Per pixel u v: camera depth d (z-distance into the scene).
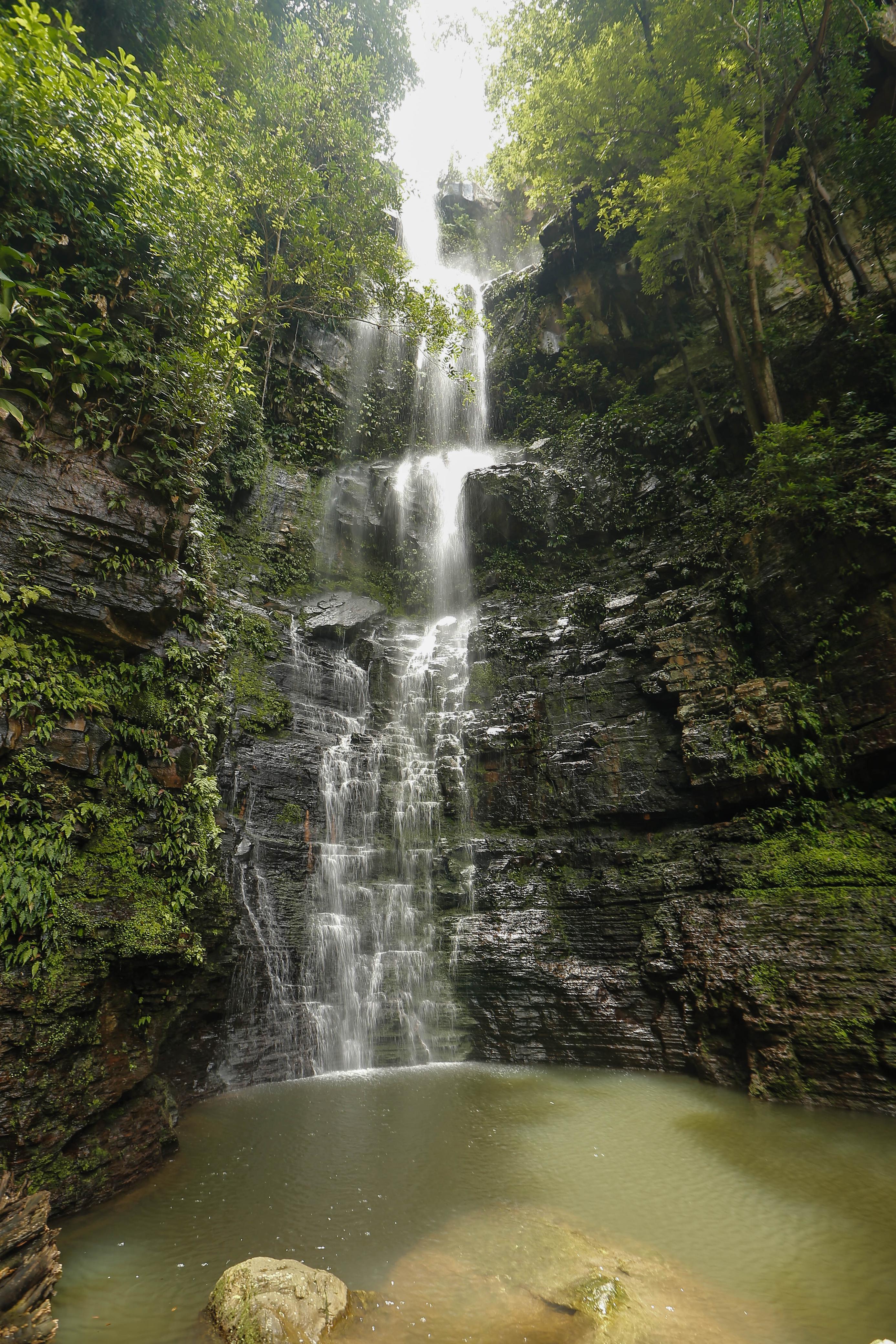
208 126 16.25
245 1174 7.34
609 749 14.48
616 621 15.88
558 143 18.91
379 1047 12.17
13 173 7.89
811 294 17.19
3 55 7.82
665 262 18.00
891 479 11.60
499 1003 12.77
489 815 15.65
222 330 10.60
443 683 18.27
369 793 15.57
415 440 25.95
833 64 15.61
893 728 10.89
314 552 20.11
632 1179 7.26
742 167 15.80
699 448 17.80
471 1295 5.23
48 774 7.11
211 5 18.58
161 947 7.59
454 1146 8.16
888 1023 9.05
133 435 8.67
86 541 7.97
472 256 35.06
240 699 14.78
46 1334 4.61
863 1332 4.78
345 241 20.66
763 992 10.09
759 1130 8.50
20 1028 6.20
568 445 21.81
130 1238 6.04
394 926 14.01
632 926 12.54
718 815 12.78
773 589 13.21
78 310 8.38
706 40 15.21
